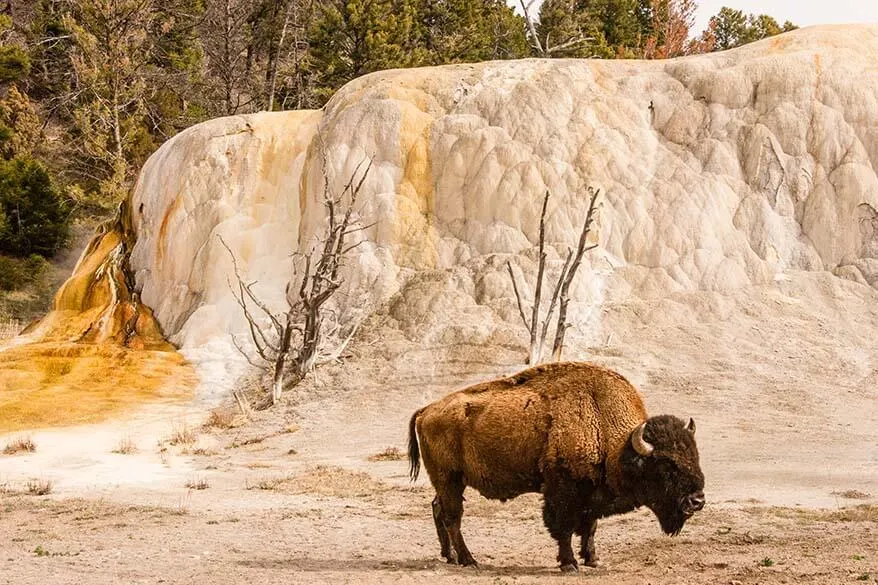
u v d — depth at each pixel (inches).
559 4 5502.0
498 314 2573.8
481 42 5182.1
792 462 1599.4
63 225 4682.6
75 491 1521.9
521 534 1099.3
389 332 2583.7
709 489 1373.0
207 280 3043.8
